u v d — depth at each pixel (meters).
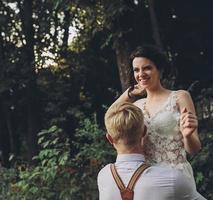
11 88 11.98
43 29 12.34
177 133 3.56
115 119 2.99
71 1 9.11
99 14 8.91
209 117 8.56
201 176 7.03
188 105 3.60
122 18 8.88
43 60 12.26
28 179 7.32
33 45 12.13
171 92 3.66
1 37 12.08
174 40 11.64
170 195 2.89
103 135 7.52
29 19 12.12
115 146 3.05
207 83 11.53
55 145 7.38
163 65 3.69
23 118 13.06
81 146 7.64
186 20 11.61
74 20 11.80
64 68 12.54
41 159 7.41
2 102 12.45
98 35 11.12
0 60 11.80
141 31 9.60
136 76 3.70
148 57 3.63
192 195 2.95
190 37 11.63
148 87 3.67
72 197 7.18
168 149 3.54
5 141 13.21
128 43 8.95
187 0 11.44
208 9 11.48
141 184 2.92
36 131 12.16
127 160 3.00
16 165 8.67
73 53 12.50
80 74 12.50
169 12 11.55
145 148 3.59
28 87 12.05
